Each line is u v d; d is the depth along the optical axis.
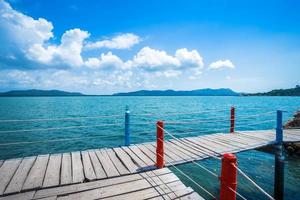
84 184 5.10
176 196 4.58
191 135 20.83
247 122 31.38
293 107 59.03
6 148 16.86
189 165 11.54
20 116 39.16
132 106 74.62
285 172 10.46
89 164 6.38
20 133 23.94
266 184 9.30
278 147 9.07
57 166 6.21
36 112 47.84
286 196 8.48
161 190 4.82
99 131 25.16
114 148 8.12
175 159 6.99
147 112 47.69
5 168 6.02
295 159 11.88
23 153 15.44
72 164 6.37
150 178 5.44
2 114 42.41
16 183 5.09
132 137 20.83
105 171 5.84
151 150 7.91
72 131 25.27
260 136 10.53
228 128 24.08
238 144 9.02
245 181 9.55
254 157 12.68
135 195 4.60
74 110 55.03
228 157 3.35
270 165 11.38
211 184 9.35
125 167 6.16
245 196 8.32
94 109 59.19
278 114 9.18
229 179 3.33
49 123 32.66
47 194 4.62
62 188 4.90
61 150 16.27
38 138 21.12
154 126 29.42
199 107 67.25
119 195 4.59
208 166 11.42
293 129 12.51
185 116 40.78
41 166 6.20
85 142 18.88
